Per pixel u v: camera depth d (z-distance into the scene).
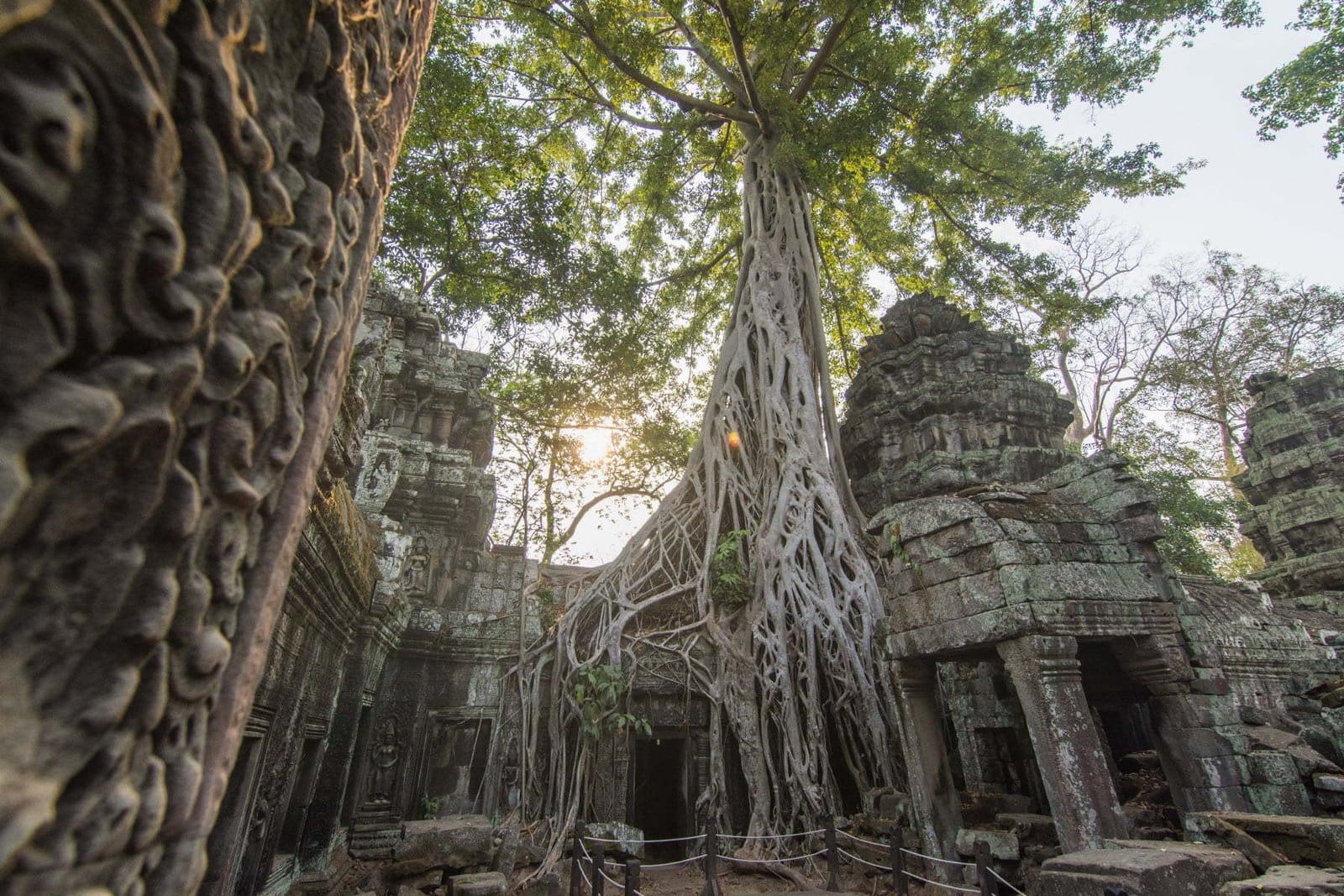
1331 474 14.00
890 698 8.90
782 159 14.12
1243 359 19.84
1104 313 16.08
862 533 10.92
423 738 9.73
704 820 8.80
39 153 0.70
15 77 0.68
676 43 18.30
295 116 1.34
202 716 1.17
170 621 0.98
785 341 12.56
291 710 4.83
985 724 9.23
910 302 15.43
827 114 14.80
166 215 0.87
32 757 0.76
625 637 10.30
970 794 7.86
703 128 18.22
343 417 4.34
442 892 6.79
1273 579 14.16
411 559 10.32
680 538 11.77
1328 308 19.03
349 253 1.64
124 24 0.80
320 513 4.39
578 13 13.88
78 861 0.84
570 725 9.95
